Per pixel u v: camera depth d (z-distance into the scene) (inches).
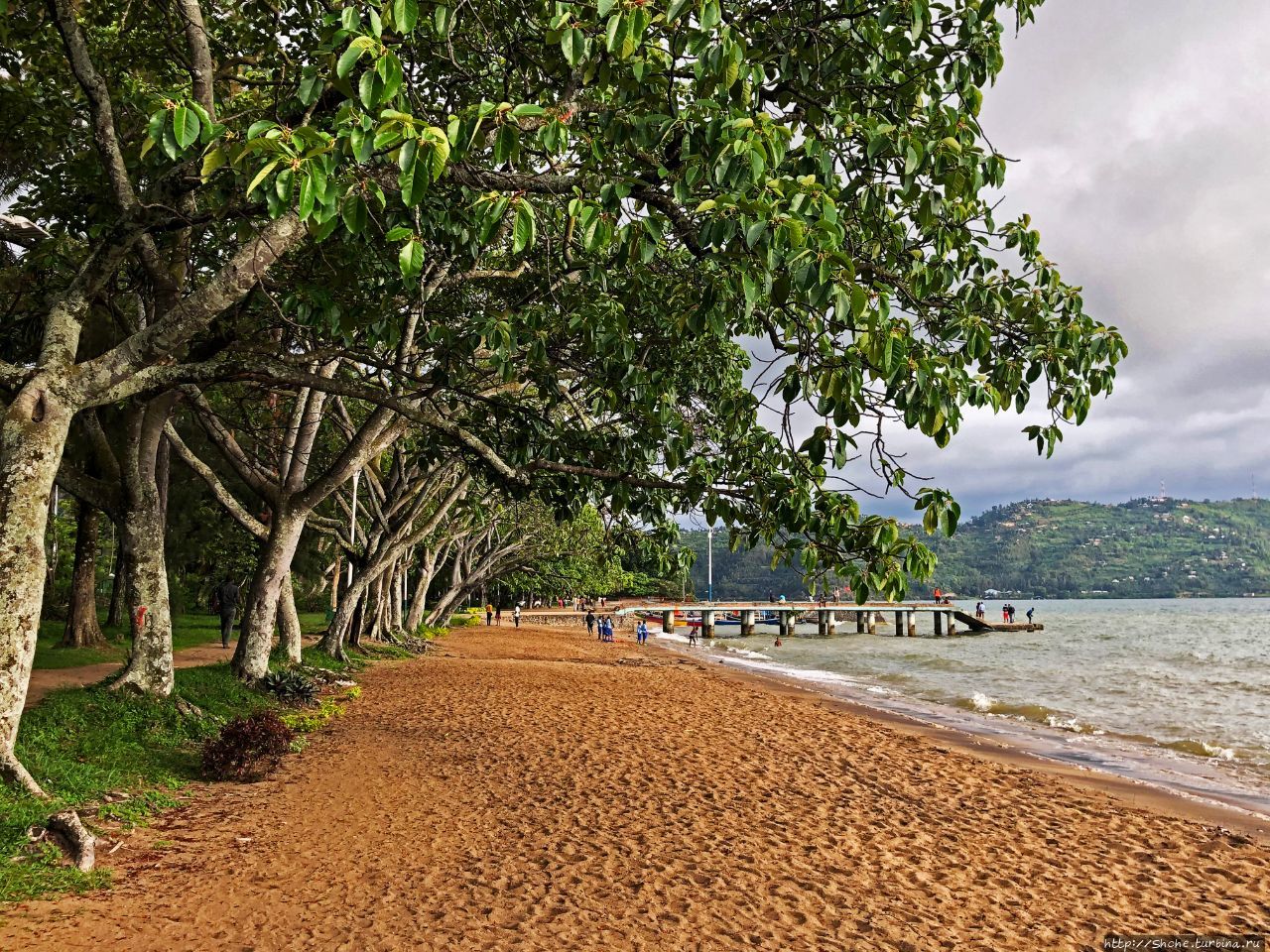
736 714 655.8
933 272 208.1
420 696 648.4
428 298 343.9
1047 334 207.8
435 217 244.7
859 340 155.9
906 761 496.7
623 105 186.7
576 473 300.7
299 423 576.4
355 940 205.0
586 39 148.3
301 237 242.7
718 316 169.9
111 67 389.7
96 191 343.0
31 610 255.4
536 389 467.2
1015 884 287.6
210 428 505.4
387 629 1070.4
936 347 196.1
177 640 901.8
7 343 359.9
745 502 240.2
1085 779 482.3
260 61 396.2
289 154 127.1
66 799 263.6
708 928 228.4
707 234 140.1
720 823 331.9
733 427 277.0
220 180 253.6
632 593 3806.6
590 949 209.2
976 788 433.1
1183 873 311.3
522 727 529.3
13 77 374.0
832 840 320.2
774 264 139.2
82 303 271.0
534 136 205.6
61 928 190.9
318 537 1036.5
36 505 256.1
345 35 135.9
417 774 388.2
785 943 222.7
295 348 480.7
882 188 199.8
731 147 139.2
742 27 200.5
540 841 296.5
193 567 1237.1
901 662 1446.9
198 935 199.9
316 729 477.7
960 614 2600.9
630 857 283.9
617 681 861.2
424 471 804.6
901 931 236.5
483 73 256.4
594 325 267.0
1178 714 788.6
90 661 599.2
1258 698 911.0
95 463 422.0
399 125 124.7
